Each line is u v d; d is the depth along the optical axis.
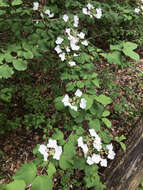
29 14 0.57
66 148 0.37
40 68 1.00
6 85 0.96
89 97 0.43
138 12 0.84
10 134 0.90
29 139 0.88
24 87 0.99
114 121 0.90
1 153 0.82
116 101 0.96
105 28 1.04
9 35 0.53
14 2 0.47
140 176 0.59
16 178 0.32
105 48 1.11
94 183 0.43
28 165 0.33
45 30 0.55
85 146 0.40
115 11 0.83
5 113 0.93
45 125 0.90
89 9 0.61
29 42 0.48
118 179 0.61
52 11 0.63
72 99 0.44
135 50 1.21
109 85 0.95
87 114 0.43
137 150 0.60
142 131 0.61
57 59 0.85
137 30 1.11
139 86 1.05
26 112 0.96
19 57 0.44
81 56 0.53
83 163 0.41
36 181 0.31
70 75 0.50
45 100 0.95
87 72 0.51
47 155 0.36
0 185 0.30
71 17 0.61
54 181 0.72
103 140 0.45
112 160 0.67
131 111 0.94
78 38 0.56
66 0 0.70
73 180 0.71
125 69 1.11
